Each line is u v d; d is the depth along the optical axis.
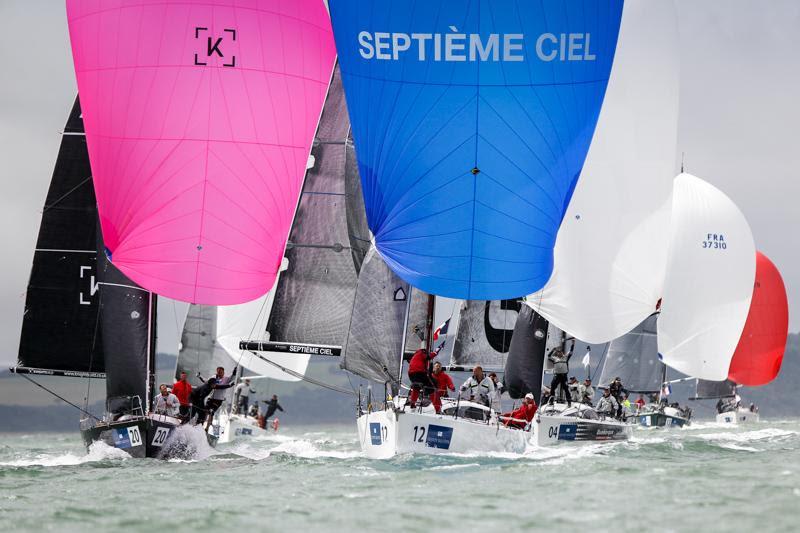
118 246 73.50
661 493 46.47
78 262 80.94
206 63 74.12
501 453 67.00
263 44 75.38
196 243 74.38
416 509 43.16
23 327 80.81
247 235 75.31
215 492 50.53
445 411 69.56
